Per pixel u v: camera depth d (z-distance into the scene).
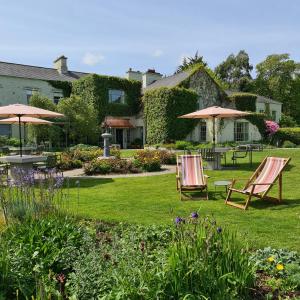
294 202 7.82
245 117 32.22
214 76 36.09
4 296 3.07
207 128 31.59
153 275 2.87
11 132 28.98
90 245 3.83
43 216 4.98
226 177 12.42
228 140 31.69
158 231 4.75
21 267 3.48
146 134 31.97
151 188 10.30
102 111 31.89
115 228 5.29
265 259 3.86
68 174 14.16
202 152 14.67
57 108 27.42
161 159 17.03
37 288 2.99
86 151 19.56
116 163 14.62
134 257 3.23
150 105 30.48
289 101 52.19
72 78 35.44
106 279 2.96
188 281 2.95
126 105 33.88
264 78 52.91
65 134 29.05
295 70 51.69
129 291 2.73
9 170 11.95
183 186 8.62
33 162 12.82
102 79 31.89
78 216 6.33
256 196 7.71
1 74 29.45
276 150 23.20
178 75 34.28
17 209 5.09
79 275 3.09
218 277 3.03
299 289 3.33
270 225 5.91
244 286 3.14
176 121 29.39
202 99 33.19
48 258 3.65
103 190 10.06
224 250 3.19
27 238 4.02
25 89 31.03
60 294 2.95
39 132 26.52
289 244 4.84
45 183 6.40
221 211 7.09
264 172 8.16
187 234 3.27
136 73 37.88
